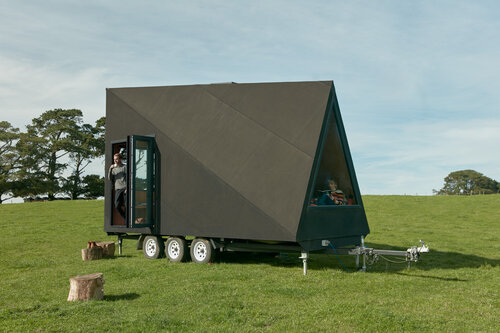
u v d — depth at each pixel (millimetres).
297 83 10812
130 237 13359
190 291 8078
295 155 10086
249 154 10625
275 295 7832
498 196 35500
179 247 11656
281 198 9883
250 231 10141
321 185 10477
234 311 6766
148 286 8625
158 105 12477
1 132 54750
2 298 7887
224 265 11062
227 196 10625
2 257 13133
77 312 6699
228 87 11633
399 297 7844
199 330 5875
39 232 19812
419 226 22109
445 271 10656
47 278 9766
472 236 18406
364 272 10359
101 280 7645
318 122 10156
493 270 10883
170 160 11781
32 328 6008
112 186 12945
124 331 5855
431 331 5918
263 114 10883
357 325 6133
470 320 6465
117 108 13094
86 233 19516
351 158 11672
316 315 6586
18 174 52781
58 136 60094
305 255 9789
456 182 101000
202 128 11523
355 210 11648
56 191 55625
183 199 11430
